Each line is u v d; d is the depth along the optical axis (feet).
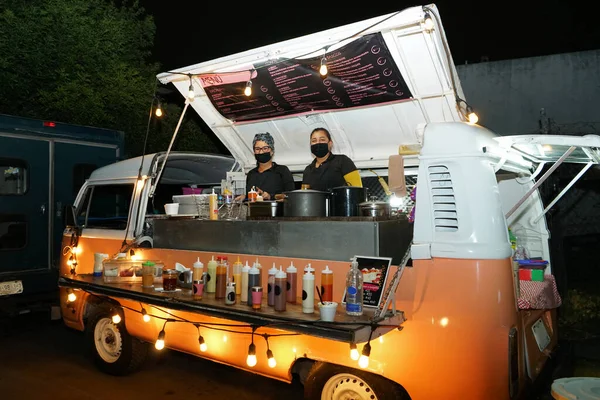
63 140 22.56
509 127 31.68
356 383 10.70
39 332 21.22
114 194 18.49
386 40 12.60
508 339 9.18
